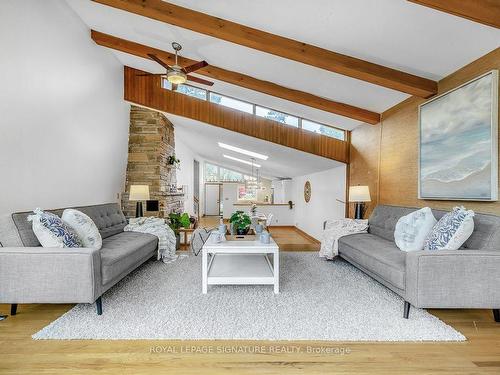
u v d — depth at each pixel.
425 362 1.65
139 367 1.59
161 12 2.80
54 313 2.26
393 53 2.83
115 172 5.15
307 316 2.19
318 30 2.70
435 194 3.06
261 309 2.31
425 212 2.67
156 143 5.70
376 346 1.81
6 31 2.53
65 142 3.55
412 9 2.20
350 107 4.39
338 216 5.88
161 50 4.12
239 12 2.69
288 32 2.83
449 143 2.87
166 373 1.54
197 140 8.30
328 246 3.81
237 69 4.04
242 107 5.37
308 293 2.67
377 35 2.61
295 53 2.93
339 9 2.35
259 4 2.51
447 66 2.85
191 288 2.79
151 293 2.65
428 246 2.36
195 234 4.36
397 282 2.27
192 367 1.60
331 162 5.81
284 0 2.38
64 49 3.37
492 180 2.38
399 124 3.89
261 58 3.52
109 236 3.56
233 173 14.31
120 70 5.07
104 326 2.01
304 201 8.28
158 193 5.71
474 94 2.57
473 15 1.98
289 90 4.23
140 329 1.97
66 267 2.08
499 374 1.55
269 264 3.23
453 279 2.04
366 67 3.04
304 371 1.57
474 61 2.66
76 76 3.66
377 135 4.49
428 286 2.04
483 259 2.03
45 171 3.22
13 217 2.32
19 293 2.06
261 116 5.36
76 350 1.74
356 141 5.25
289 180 10.54
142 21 3.44
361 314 2.23
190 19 2.81
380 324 2.08
